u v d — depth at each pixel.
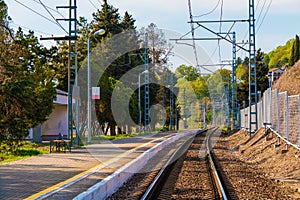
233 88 61.25
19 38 32.59
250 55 36.94
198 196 14.41
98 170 17.33
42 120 31.81
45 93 34.00
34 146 34.84
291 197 14.30
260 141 31.20
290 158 21.62
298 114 21.64
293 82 42.59
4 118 27.25
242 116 59.19
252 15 35.84
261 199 13.82
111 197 13.93
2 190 12.71
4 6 30.38
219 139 50.31
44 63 55.09
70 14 30.86
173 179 18.39
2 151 27.80
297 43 84.25
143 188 15.75
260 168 22.77
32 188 13.07
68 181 14.43
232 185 16.58
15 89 26.98
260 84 87.94
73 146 30.95
